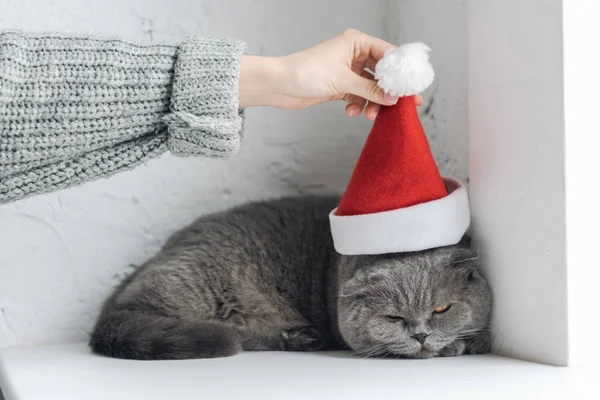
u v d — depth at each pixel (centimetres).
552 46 119
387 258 150
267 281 167
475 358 135
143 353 139
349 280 151
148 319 147
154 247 172
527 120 125
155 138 124
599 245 121
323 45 131
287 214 174
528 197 126
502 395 101
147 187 171
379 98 129
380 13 181
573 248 119
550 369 119
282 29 175
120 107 118
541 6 121
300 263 170
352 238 140
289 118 180
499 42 131
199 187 175
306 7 177
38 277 164
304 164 182
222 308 161
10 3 158
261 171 179
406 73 124
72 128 116
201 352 140
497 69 132
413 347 143
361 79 128
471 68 139
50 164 119
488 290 140
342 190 185
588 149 119
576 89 118
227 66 119
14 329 162
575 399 99
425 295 143
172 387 109
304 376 117
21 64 113
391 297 145
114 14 164
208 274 160
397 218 135
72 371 126
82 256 167
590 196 120
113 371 125
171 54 121
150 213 171
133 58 119
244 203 177
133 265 170
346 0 179
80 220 166
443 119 158
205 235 164
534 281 126
